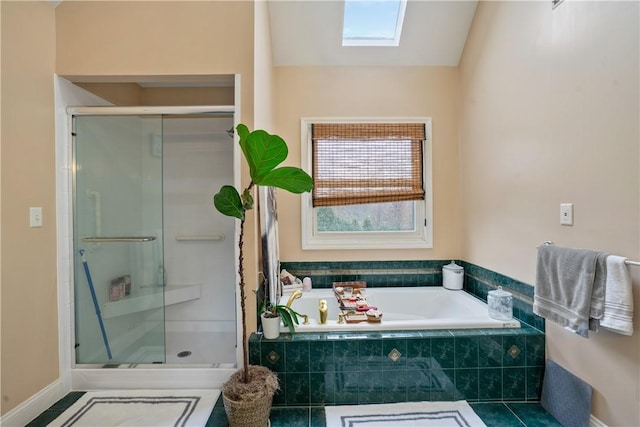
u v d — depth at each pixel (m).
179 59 2.01
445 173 2.86
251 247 2.00
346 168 2.84
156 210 2.42
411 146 2.86
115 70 1.99
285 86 2.80
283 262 2.83
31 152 1.77
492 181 2.32
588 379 1.56
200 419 1.73
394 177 2.85
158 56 2.01
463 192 2.78
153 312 2.35
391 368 1.87
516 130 2.04
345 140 2.83
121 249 2.34
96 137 2.19
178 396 1.94
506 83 2.14
